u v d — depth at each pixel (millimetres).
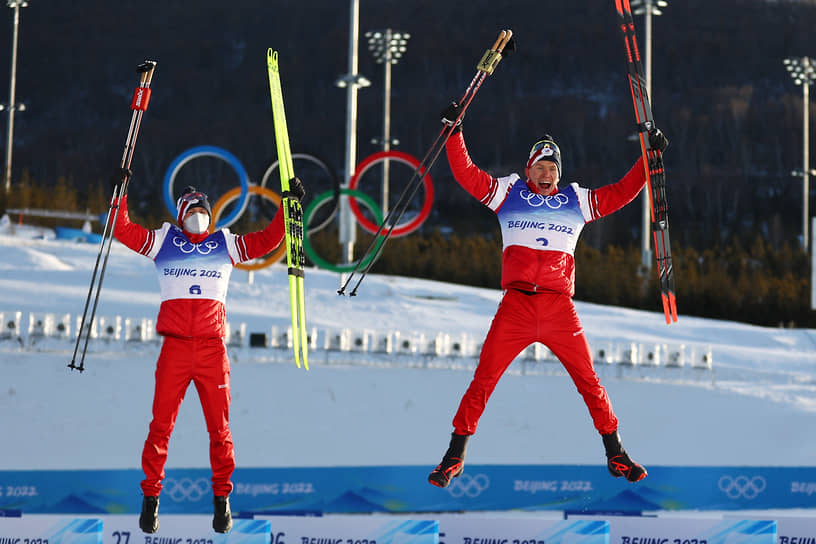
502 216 22750
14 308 86812
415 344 75875
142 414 57062
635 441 55469
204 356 23234
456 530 25547
